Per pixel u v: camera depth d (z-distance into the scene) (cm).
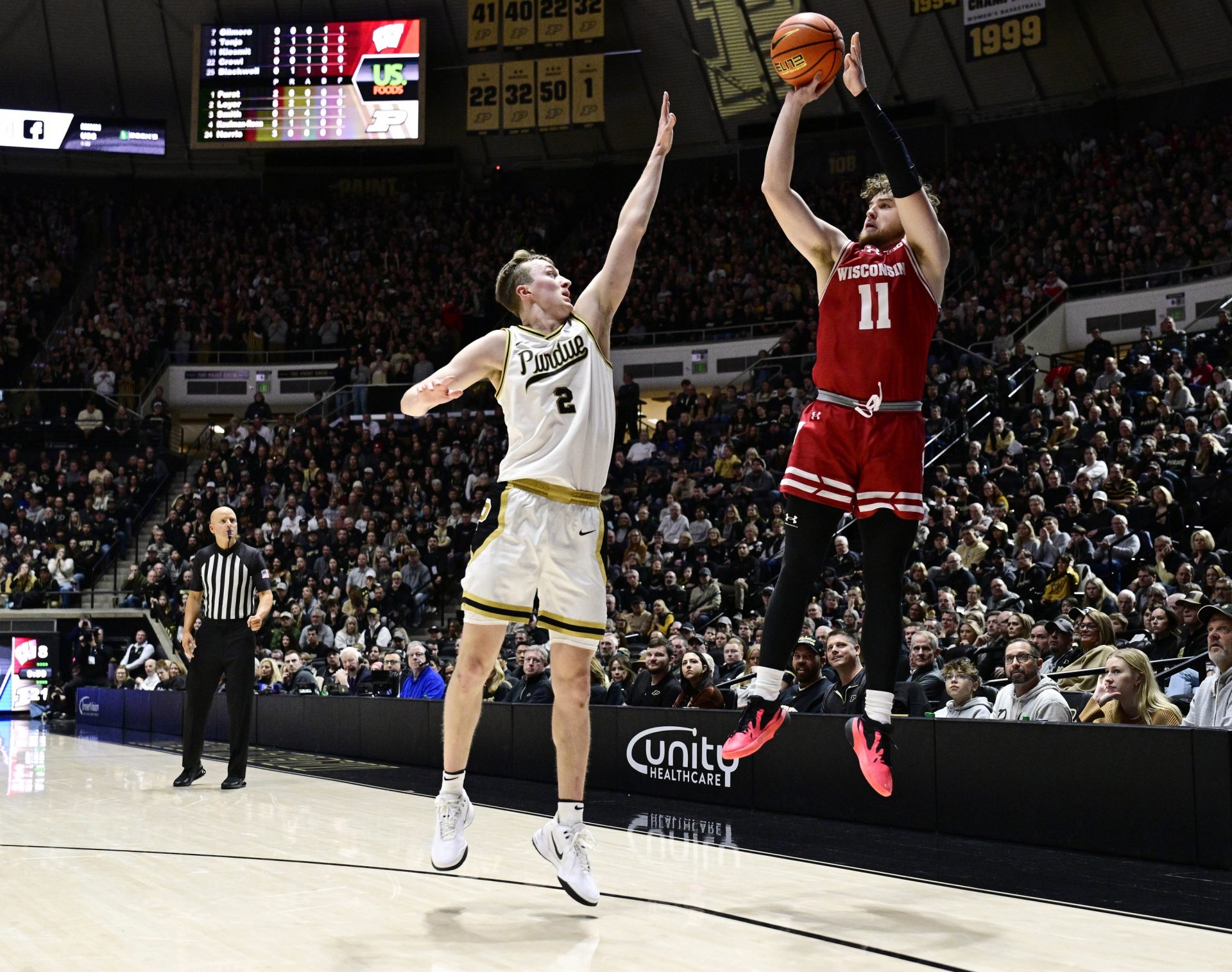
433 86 2255
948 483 1193
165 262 2234
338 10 2148
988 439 1266
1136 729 392
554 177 2334
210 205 2323
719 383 1892
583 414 311
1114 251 1652
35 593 1625
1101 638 599
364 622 1359
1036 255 1761
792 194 311
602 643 828
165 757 844
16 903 300
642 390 1941
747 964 236
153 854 386
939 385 1416
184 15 2183
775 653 297
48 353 2139
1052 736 417
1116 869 365
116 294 2188
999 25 1706
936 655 627
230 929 269
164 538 1709
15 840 418
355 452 1762
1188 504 1020
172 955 243
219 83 2097
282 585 1484
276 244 2261
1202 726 414
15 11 2159
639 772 599
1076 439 1209
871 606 298
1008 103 1995
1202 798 372
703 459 1479
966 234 1873
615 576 1301
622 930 269
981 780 439
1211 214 1597
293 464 1773
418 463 1716
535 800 562
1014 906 303
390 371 1972
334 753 858
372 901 303
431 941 257
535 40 1983
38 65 2238
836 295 304
